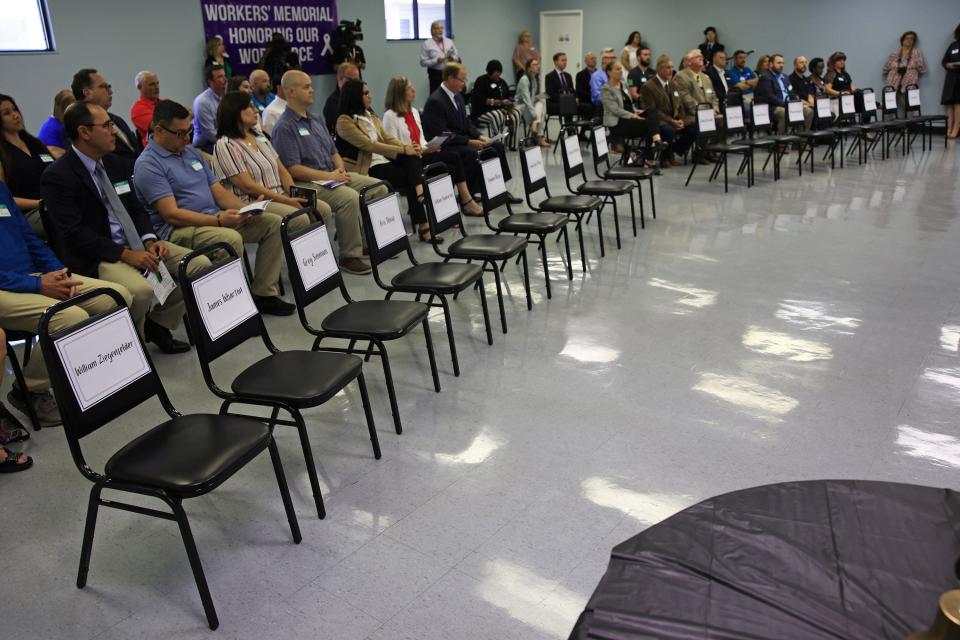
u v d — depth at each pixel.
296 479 2.48
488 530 2.20
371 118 5.50
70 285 2.82
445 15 11.42
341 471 2.52
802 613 1.14
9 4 6.27
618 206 6.59
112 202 3.19
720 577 1.22
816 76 10.74
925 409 2.90
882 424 2.79
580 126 9.64
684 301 4.16
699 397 3.02
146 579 2.02
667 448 2.63
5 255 2.81
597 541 2.14
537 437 2.72
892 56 11.04
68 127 3.02
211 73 5.86
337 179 4.64
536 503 2.32
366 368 3.34
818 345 3.53
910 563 1.26
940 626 0.95
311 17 9.12
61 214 3.05
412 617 1.85
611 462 2.54
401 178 5.38
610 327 3.78
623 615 1.15
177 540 2.18
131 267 3.18
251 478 2.49
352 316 2.82
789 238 5.46
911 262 4.83
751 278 4.55
